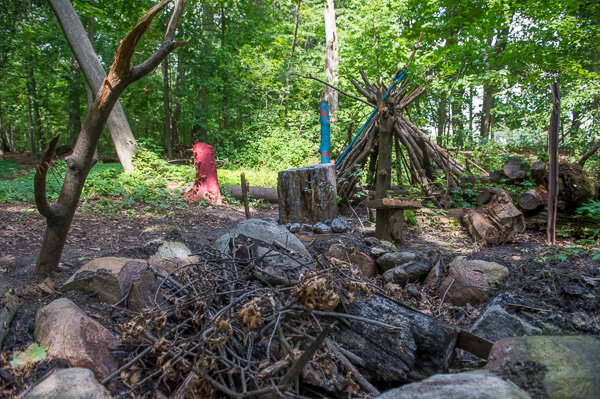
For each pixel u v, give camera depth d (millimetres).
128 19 14641
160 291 2768
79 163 2898
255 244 3256
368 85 7184
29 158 20891
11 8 15602
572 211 5039
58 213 2934
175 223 5867
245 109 18281
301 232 4980
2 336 2148
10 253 3986
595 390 1735
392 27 9945
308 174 5266
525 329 2676
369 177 7258
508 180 5898
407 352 2475
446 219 5449
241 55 16078
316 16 18312
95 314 2496
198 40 15227
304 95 18484
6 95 21844
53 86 21219
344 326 2557
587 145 8125
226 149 15125
